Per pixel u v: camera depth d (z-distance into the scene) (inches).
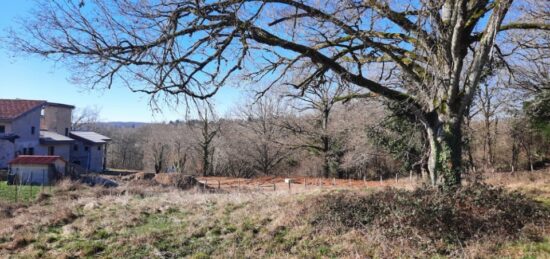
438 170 408.8
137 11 352.8
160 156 2170.3
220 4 366.3
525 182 714.8
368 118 1039.6
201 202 584.7
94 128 2940.5
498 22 366.3
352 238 338.0
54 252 396.2
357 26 395.2
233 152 1918.1
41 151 1665.8
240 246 371.2
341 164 1414.9
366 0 384.2
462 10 374.3
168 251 378.0
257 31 385.7
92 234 442.0
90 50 346.0
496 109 1238.9
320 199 457.1
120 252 382.3
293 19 414.9
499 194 377.4
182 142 2057.1
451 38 389.1
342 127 1306.6
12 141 1488.7
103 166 2309.3
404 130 890.7
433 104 412.2
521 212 342.0
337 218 380.2
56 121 1927.9
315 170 1715.1
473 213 334.3
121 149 2832.2
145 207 570.6
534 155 1348.4
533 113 1023.0
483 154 1401.3
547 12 530.9
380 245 313.6
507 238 299.0
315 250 331.0
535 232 309.0
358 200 412.8
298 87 490.0
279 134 1657.2
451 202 347.3
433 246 297.3
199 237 410.3
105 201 635.5
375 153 1206.9
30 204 665.6
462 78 454.9
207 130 1827.0
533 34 577.0
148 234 419.8
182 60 363.6
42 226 486.0
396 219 338.3
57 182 983.0
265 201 534.6
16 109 1551.4
